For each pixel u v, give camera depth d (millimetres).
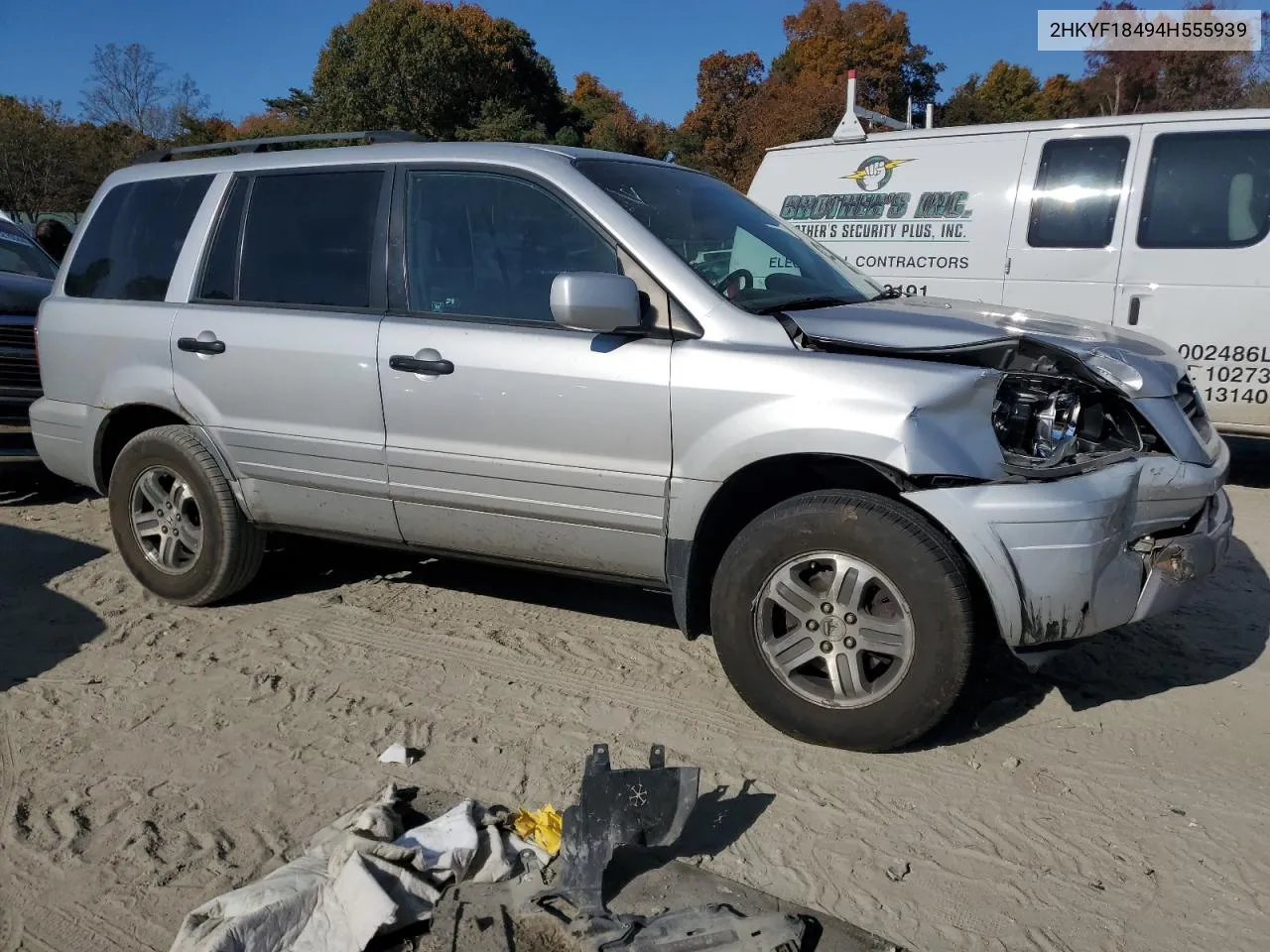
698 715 3762
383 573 5242
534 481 3783
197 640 4469
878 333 3404
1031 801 3211
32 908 2801
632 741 3586
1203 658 4164
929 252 7430
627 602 4840
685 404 3463
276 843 3066
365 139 4598
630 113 54500
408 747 3574
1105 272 6785
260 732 3697
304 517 4426
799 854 2982
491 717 3781
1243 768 3383
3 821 3166
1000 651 4211
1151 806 3180
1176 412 3514
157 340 4578
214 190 4613
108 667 4207
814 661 3465
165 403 4590
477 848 2906
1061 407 3322
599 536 3762
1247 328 6410
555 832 2967
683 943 2529
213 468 4531
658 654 4281
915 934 2664
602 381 3588
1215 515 3572
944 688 3213
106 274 4879
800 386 3305
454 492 3967
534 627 4562
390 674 4125
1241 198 6398
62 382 4941
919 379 3207
